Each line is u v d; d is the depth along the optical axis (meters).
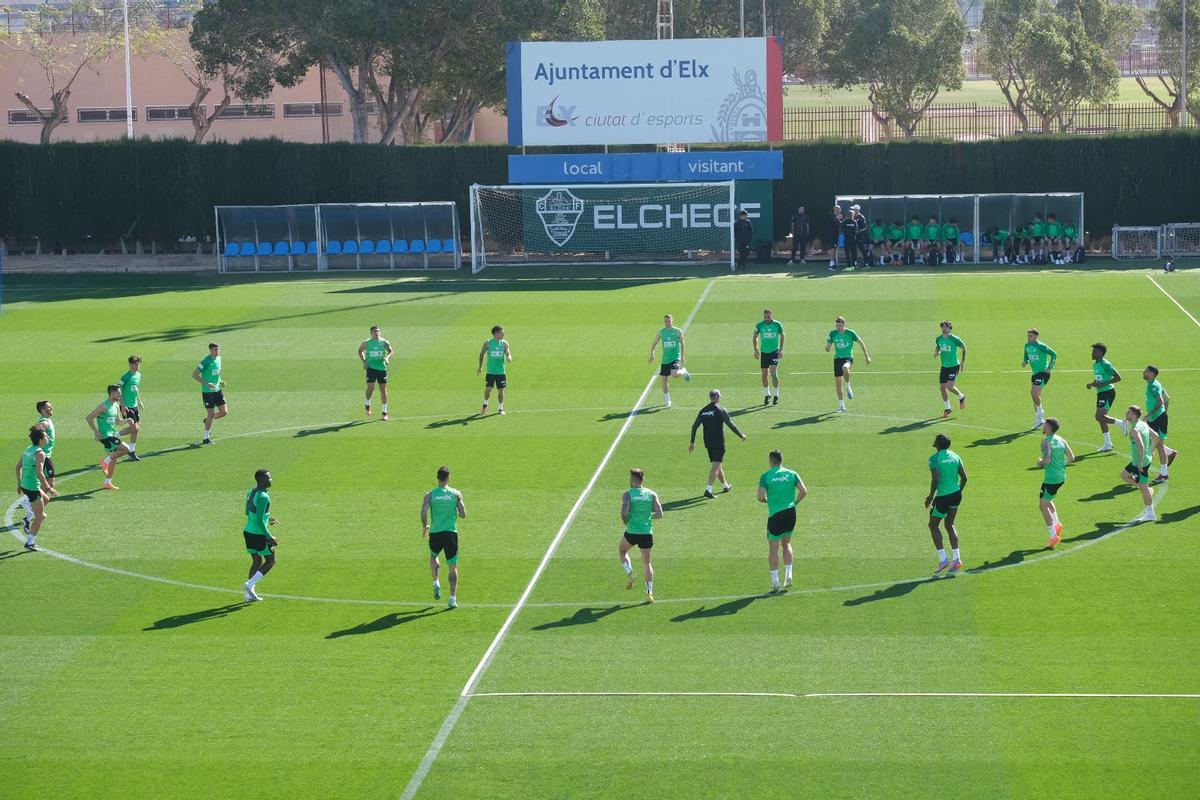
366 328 110.38
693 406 84.25
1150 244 143.62
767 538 58.22
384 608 52.56
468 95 188.12
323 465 73.06
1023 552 56.75
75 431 81.06
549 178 144.50
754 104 141.12
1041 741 40.53
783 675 45.56
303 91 198.00
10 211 156.00
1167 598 51.22
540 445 76.00
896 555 56.97
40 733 42.66
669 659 47.12
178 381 93.75
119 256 155.75
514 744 41.22
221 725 42.94
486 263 147.25
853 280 128.00
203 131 185.38
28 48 189.38
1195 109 199.38
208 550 59.81
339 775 39.62
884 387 87.88
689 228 144.75
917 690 44.12
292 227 146.62
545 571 56.25
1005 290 119.44
